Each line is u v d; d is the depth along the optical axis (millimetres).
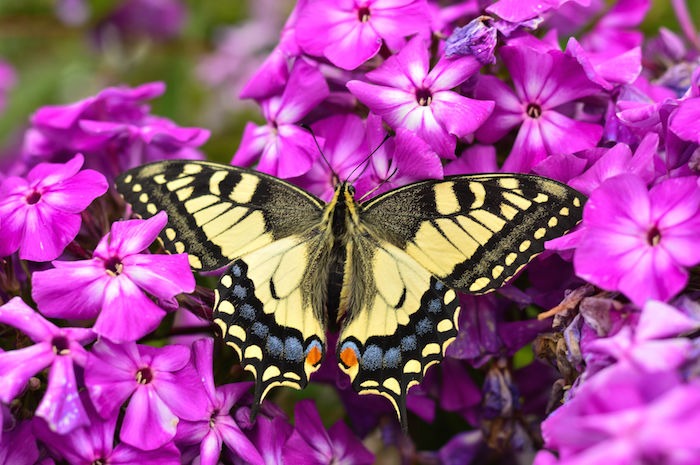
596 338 335
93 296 349
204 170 360
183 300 361
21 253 359
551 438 322
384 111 363
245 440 353
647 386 311
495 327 371
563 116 365
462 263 350
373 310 353
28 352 340
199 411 349
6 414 340
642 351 321
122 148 404
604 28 422
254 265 355
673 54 411
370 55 368
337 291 354
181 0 486
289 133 376
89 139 400
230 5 493
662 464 302
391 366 349
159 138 402
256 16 495
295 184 375
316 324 352
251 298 352
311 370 349
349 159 372
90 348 355
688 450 301
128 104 409
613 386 310
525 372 382
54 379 338
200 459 349
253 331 350
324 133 374
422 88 363
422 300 351
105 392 343
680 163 347
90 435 343
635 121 355
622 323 333
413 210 356
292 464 361
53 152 405
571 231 347
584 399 314
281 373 348
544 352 353
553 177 359
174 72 490
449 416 399
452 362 382
